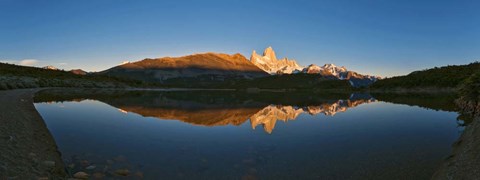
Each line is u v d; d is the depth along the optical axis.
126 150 13.53
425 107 38.84
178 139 16.33
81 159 11.73
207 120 24.80
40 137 14.07
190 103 49.09
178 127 20.59
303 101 61.03
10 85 51.06
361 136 17.38
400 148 14.10
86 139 15.58
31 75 95.75
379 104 47.31
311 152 13.46
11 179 7.90
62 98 45.44
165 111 32.41
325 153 13.27
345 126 21.42
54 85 89.69
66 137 15.80
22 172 8.62
